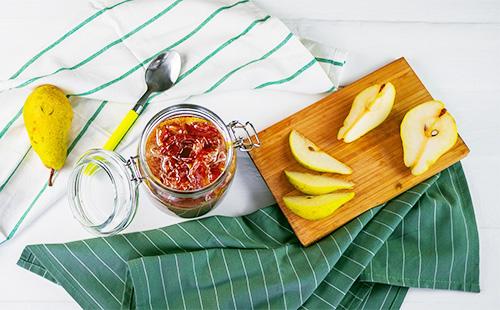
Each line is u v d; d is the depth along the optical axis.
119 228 0.75
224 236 0.82
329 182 0.82
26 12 0.88
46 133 0.78
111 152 0.75
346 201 0.81
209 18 0.87
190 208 0.78
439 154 0.82
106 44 0.86
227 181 0.77
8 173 0.82
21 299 0.82
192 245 0.81
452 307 0.85
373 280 0.83
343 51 0.87
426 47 0.90
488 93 0.89
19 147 0.83
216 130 0.77
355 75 0.89
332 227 0.82
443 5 0.90
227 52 0.86
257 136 0.80
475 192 0.87
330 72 0.87
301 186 0.81
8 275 0.82
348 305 0.84
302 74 0.85
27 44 0.87
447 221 0.84
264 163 0.84
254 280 0.80
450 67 0.89
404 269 0.83
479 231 0.86
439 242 0.84
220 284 0.80
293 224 0.82
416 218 0.84
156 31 0.87
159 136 0.76
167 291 0.80
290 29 0.90
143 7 0.87
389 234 0.82
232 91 0.87
